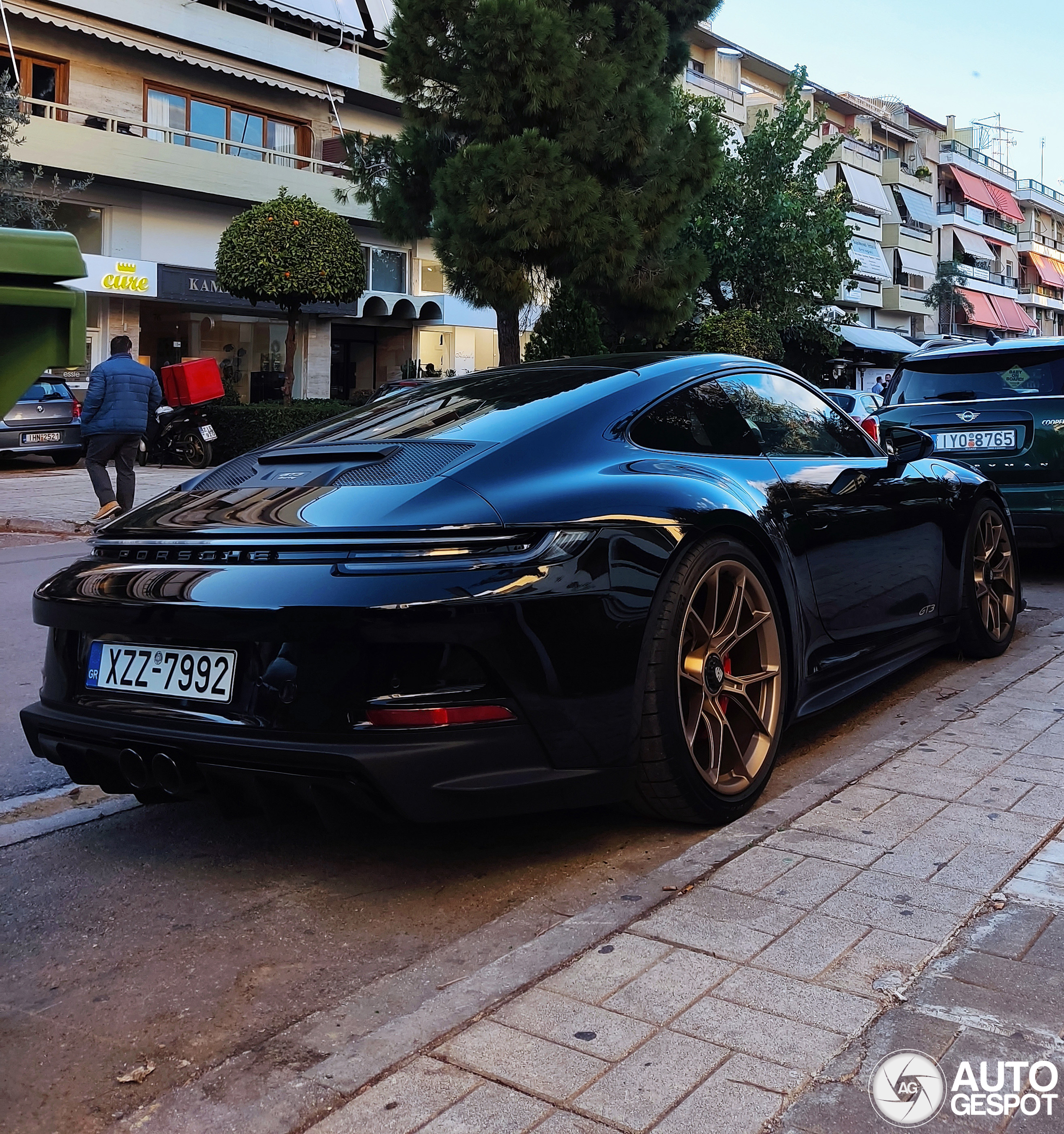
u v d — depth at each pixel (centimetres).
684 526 280
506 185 1415
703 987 203
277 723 242
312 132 2558
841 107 4959
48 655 292
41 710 285
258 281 1881
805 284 2792
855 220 4550
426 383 367
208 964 239
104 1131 180
